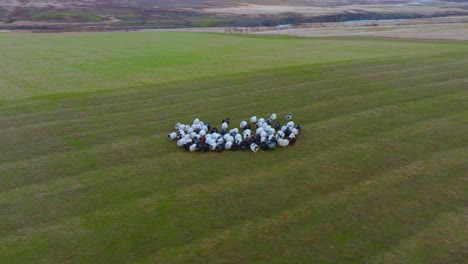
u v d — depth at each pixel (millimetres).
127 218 15516
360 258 12859
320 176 18281
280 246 13570
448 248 13172
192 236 14273
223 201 16484
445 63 41500
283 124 25547
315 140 22500
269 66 43500
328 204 15961
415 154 20188
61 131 25688
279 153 20969
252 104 29906
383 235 13922
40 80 40344
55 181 18828
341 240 13750
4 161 21359
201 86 35812
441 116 25578
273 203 16203
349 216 15086
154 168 19797
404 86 32938
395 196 16344
